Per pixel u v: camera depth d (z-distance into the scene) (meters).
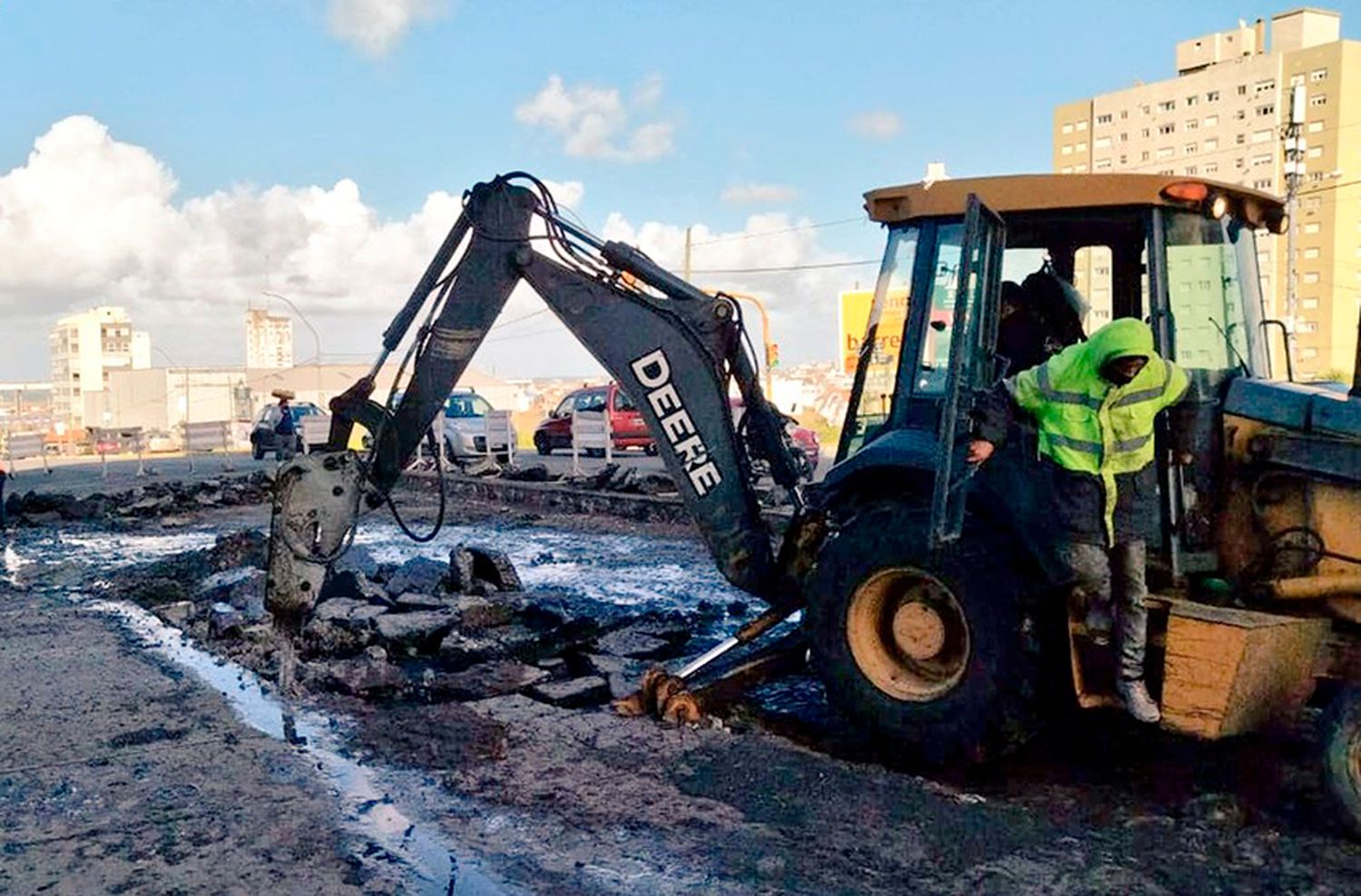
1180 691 5.02
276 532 6.85
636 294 6.90
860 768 5.67
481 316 7.04
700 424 6.86
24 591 11.43
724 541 6.86
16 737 6.15
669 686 6.63
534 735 6.20
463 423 26.17
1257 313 6.03
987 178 5.85
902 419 6.19
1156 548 5.36
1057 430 5.16
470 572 10.41
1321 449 5.05
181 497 19.59
